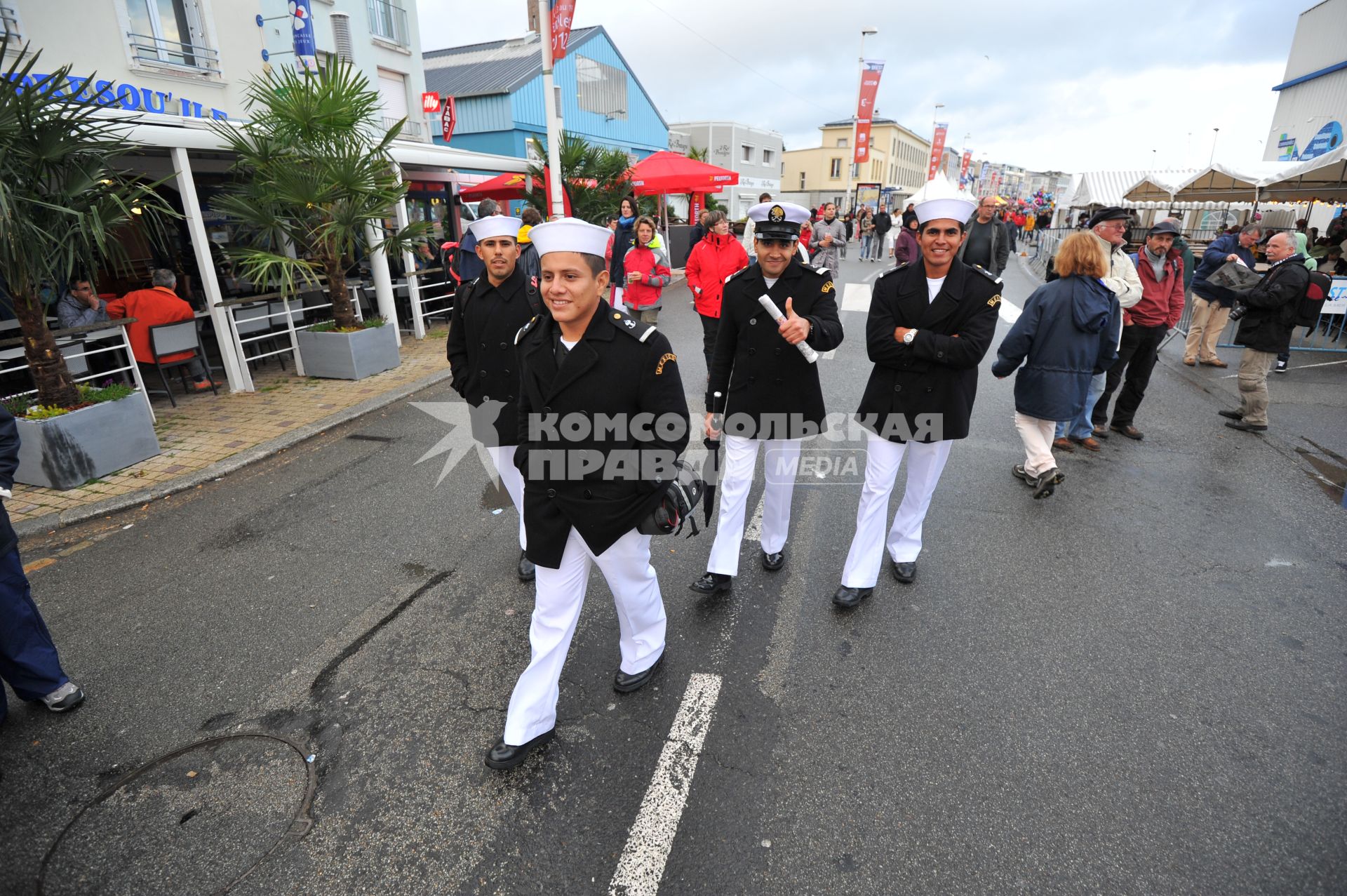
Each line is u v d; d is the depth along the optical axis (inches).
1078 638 128.7
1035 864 84.4
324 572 156.6
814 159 2760.8
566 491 95.1
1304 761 99.7
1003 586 146.4
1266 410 240.8
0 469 105.1
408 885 83.8
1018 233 1147.9
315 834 91.0
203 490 203.3
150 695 117.8
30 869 87.3
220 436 243.9
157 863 87.4
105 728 110.7
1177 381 309.6
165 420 263.9
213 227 398.9
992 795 94.6
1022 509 182.4
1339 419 253.1
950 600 141.6
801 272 127.0
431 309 464.4
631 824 91.4
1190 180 571.5
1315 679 116.7
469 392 142.1
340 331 319.9
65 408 203.9
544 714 102.6
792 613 137.9
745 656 125.1
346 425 259.9
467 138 791.7
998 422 254.4
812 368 130.7
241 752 105.2
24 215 186.7
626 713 111.7
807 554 161.3
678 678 119.3
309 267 303.7
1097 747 102.7
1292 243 222.4
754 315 127.4
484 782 98.6
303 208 303.1
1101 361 202.1
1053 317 172.7
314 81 300.4
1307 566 153.1
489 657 126.3
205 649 129.9
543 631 100.6
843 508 184.9
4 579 106.7
